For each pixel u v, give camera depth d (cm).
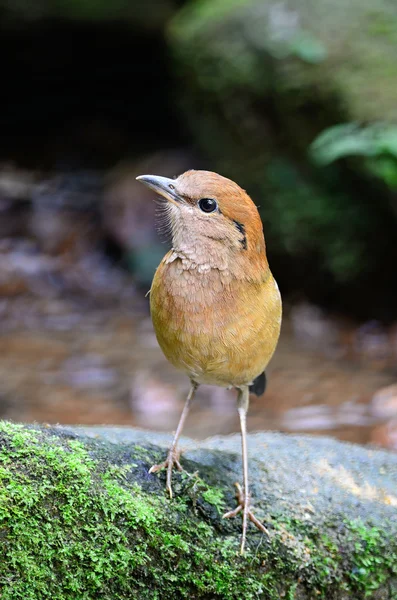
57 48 1881
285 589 582
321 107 1357
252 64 1448
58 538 493
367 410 1128
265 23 1457
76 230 1767
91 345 1390
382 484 670
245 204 570
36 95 2008
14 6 1781
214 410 1149
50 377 1248
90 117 2084
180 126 1961
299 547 591
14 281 1620
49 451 514
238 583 555
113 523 513
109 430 684
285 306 1521
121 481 542
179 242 570
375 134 1203
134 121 2062
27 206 1825
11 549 478
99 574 502
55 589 489
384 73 1340
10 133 2042
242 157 1530
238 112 1491
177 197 571
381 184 1281
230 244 562
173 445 586
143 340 1421
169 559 532
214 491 585
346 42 1400
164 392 1195
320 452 700
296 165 1461
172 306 562
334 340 1405
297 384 1230
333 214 1426
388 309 1448
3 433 515
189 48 1555
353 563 608
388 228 1379
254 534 578
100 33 1852
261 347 576
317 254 1464
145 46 1897
